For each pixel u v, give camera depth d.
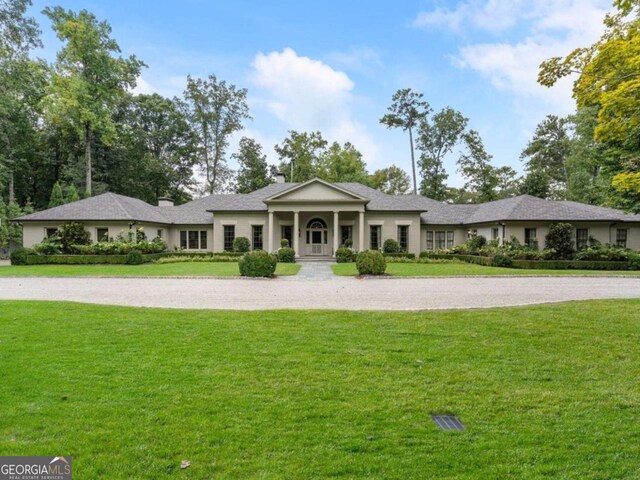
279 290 12.08
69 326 6.81
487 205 29.83
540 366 4.93
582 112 31.42
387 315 7.73
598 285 13.45
